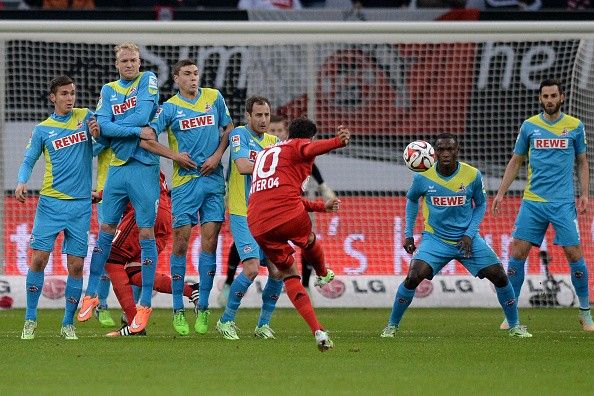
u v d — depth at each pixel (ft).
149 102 120.06
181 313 124.06
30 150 116.78
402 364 95.25
